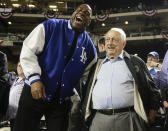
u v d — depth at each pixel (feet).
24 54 6.43
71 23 7.15
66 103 7.15
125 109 7.75
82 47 7.34
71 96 7.57
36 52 6.70
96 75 8.45
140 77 7.64
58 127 6.87
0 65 8.10
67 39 7.01
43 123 12.05
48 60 6.73
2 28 104.12
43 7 105.29
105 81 8.13
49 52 6.74
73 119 7.32
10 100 12.92
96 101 8.11
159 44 96.73
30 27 104.12
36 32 6.67
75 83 7.29
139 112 7.53
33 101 6.61
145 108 7.62
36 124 6.83
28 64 6.36
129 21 102.22
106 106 7.88
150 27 102.68
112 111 7.78
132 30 106.83
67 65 6.90
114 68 8.18
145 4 98.84
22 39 93.04
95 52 8.05
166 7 97.09
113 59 8.31
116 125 7.66
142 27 103.71
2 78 8.11
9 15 86.63
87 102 8.27
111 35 8.29
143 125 7.73
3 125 20.20
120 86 7.85
